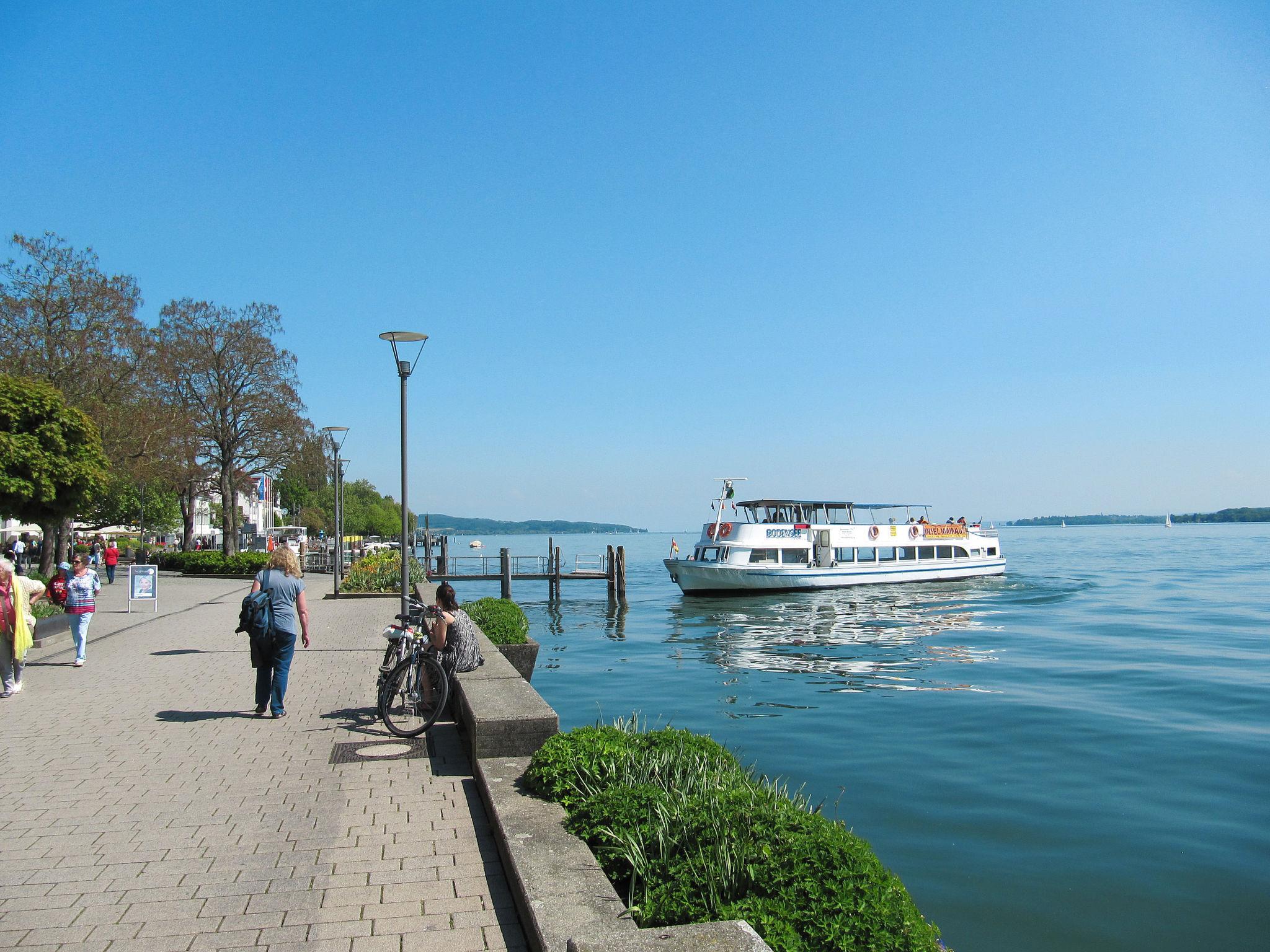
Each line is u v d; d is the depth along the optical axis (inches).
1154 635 1104.8
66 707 418.0
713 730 589.9
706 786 219.5
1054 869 334.6
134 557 2155.5
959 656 957.8
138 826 244.7
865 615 1430.9
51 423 1082.7
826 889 158.7
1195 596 1705.2
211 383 2100.1
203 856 221.6
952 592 1790.1
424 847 228.2
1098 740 543.5
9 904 191.9
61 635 680.4
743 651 1043.9
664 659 989.8
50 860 218.5
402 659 365.4
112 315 1611.7
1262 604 1540.4
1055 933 281.9
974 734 565.3
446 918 185.8
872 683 788.6
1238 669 829.2
